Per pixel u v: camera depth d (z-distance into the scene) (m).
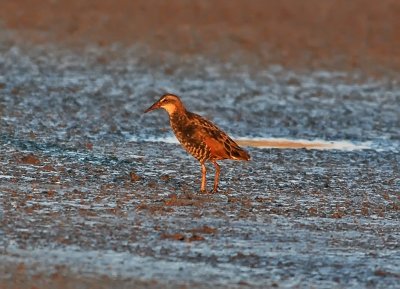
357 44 36.09
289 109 24.36
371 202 14.71
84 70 29.09
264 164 17.39
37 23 37.12
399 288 10.52
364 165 17.92
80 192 14.20
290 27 38.53
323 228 12.90
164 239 11.88
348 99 26.28
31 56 31.06
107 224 12.44
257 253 11.52
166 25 38.00
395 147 20.25
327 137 21.11
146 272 10.59
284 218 13.32
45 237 11.69
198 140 14.62
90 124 20.98
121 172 15.98
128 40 35.09
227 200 14.25
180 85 27.45
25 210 12.90
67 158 16.94
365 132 21.92
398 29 39.09
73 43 33.97
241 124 22.25
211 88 27.11
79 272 10.48
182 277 10.48
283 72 30.48
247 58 32.69
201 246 11.68
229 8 41.06
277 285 10.39
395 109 25.14
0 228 11.95
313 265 11.18
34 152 17.33
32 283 10.05
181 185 15.19
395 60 33.53
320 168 17.39
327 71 30.98
